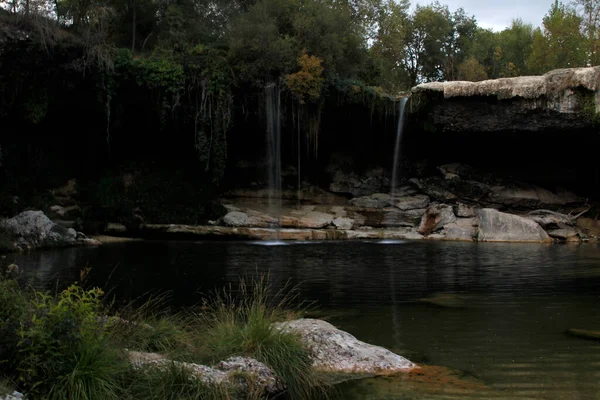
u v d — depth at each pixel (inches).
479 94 1013.2
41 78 865.5
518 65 1835.6
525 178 1167.0
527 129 1029.2
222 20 1152.2
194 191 1043.3
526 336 283.9
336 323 314.3
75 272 498.9
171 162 1074.1
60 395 165.9
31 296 205.8
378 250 738.2
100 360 182.5
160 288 424.5
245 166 1130.7
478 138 1111.0
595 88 948.6
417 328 301.7
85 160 1009.5
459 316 332.2
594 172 1155.9
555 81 973.8
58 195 950.4
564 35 1497.3
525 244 859.4
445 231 965.8
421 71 1841.8
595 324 310.3
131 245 777.6
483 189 1107.9
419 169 1186.6
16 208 835.4
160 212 1001.5
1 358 172.6
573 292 414.3
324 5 1120.8
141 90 965.8
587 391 201.9
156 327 247.6
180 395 178.4
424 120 1090.1
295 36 1044.5
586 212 1104.8
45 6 842.8
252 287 435.5
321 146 1184.8
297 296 400.5
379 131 1160.2
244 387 193.5
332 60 1080.2
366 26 1427.2
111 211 930.7
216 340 233.3
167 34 1083.9
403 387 207.6
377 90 1131.3
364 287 440.8
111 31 1083.3
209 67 981.8
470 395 198.1
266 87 1017.5
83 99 939.3
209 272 515.8
